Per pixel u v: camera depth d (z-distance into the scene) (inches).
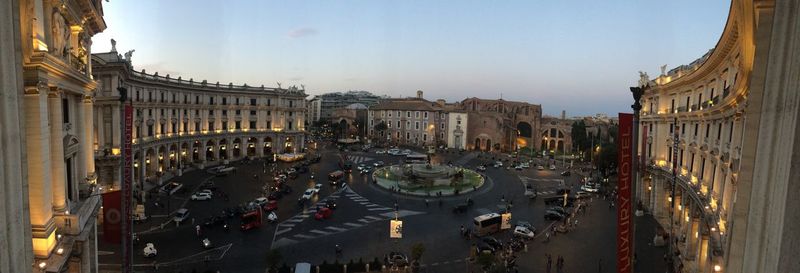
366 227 1830.7
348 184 2741.1
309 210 2086.6
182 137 3093.0
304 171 3159.5
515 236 1743.4
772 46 286.8
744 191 339.9
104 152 1971.0
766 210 282.0
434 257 1510.8
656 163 1968.5
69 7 872.3
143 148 2536.9
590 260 1503.4
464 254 1544.0
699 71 1422.2
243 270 1347.2
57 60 748.0
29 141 701.3
